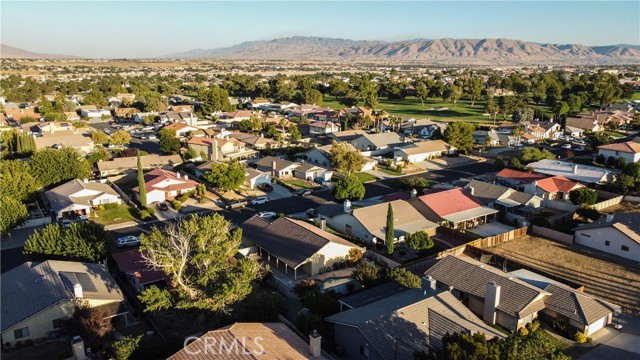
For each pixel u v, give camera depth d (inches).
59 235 1950.1
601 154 4023.1
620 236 2190.0
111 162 3690.9
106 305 1568.7
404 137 4953.3
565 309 1558.8
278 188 3371.1
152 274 1798.7
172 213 2800.2
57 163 3164.4
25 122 5728.3
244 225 2340.1
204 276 1509.6
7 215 2304.4
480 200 2797.7
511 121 6510.8
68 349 1425.9
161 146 4325.8
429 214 2549.2
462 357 993.5
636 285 1913.1
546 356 1086.4
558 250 2277.3
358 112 6550.2
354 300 1582.2
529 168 3575.3
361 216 2386.8
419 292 1585.9
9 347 1418.6
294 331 1454.2
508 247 2320.4
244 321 1478.8
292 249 2005.4
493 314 1579.7
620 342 1489.9
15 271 1761.8
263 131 5438.0
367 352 1302.9
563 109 6279.5
